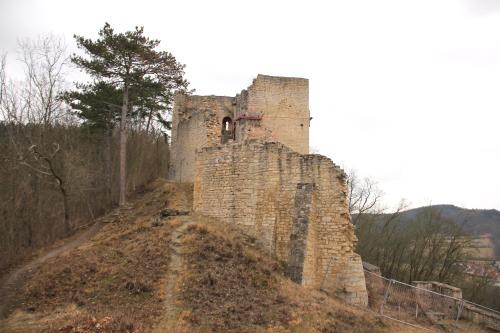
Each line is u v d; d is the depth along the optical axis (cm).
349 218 1698
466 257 3603
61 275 1441
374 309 1655
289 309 1291
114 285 1341
